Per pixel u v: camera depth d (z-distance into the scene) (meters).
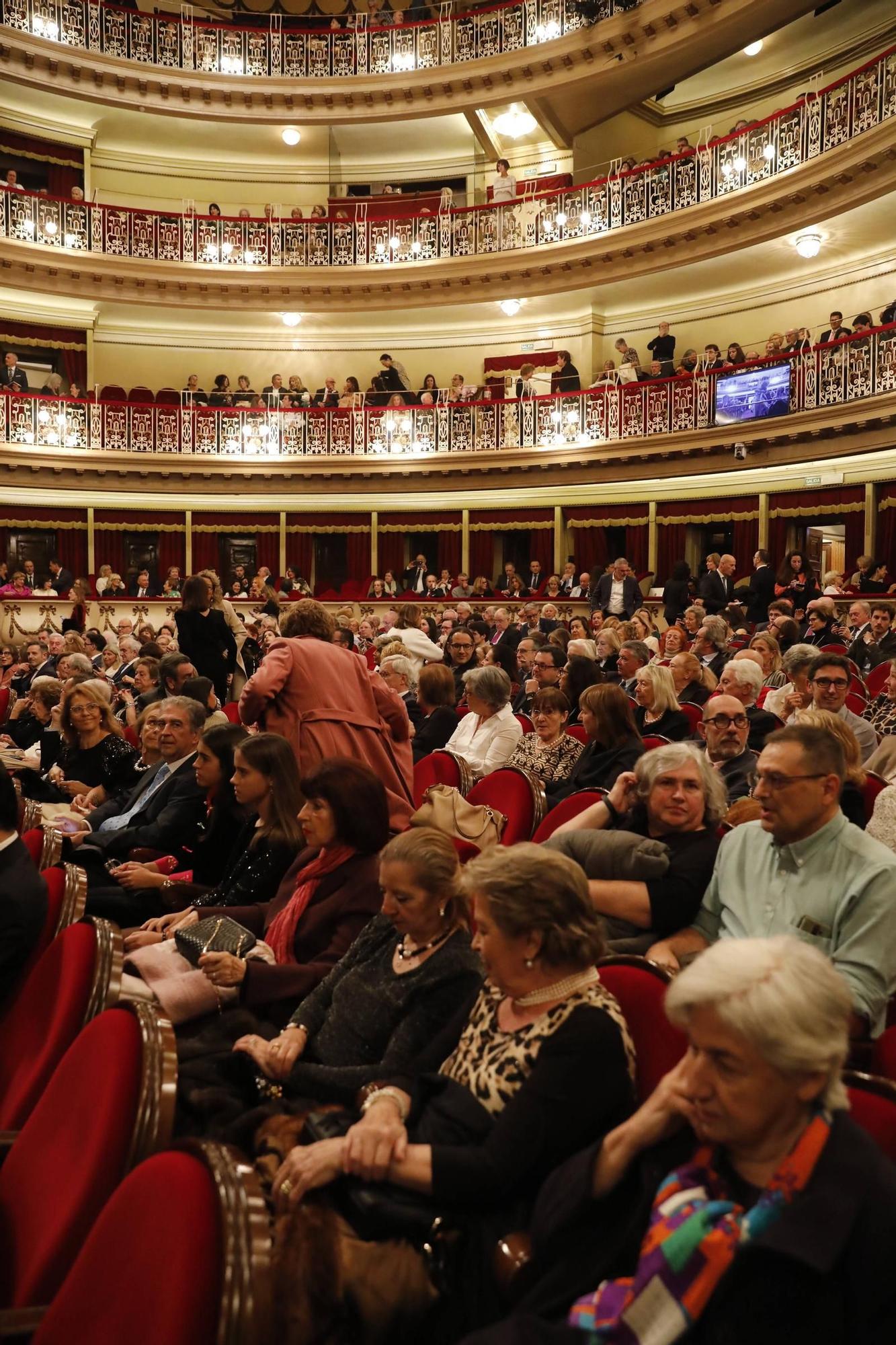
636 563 18.59
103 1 20.03
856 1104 1.83
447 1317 2.05
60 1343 1.68
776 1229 1.52
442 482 20.02
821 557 17.11
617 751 5.02
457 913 2.71
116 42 20.17
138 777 6.22
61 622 17.97
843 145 14.34
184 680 7.05
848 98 14.54
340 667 4.88
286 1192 2.13
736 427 16.17
